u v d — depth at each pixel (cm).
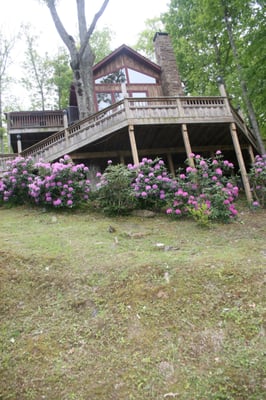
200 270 409
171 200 780
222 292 366
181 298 361
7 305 377
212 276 394
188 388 257
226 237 589
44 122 1705
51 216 798
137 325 330
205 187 781
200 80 1983
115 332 324
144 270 419
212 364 278
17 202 964
